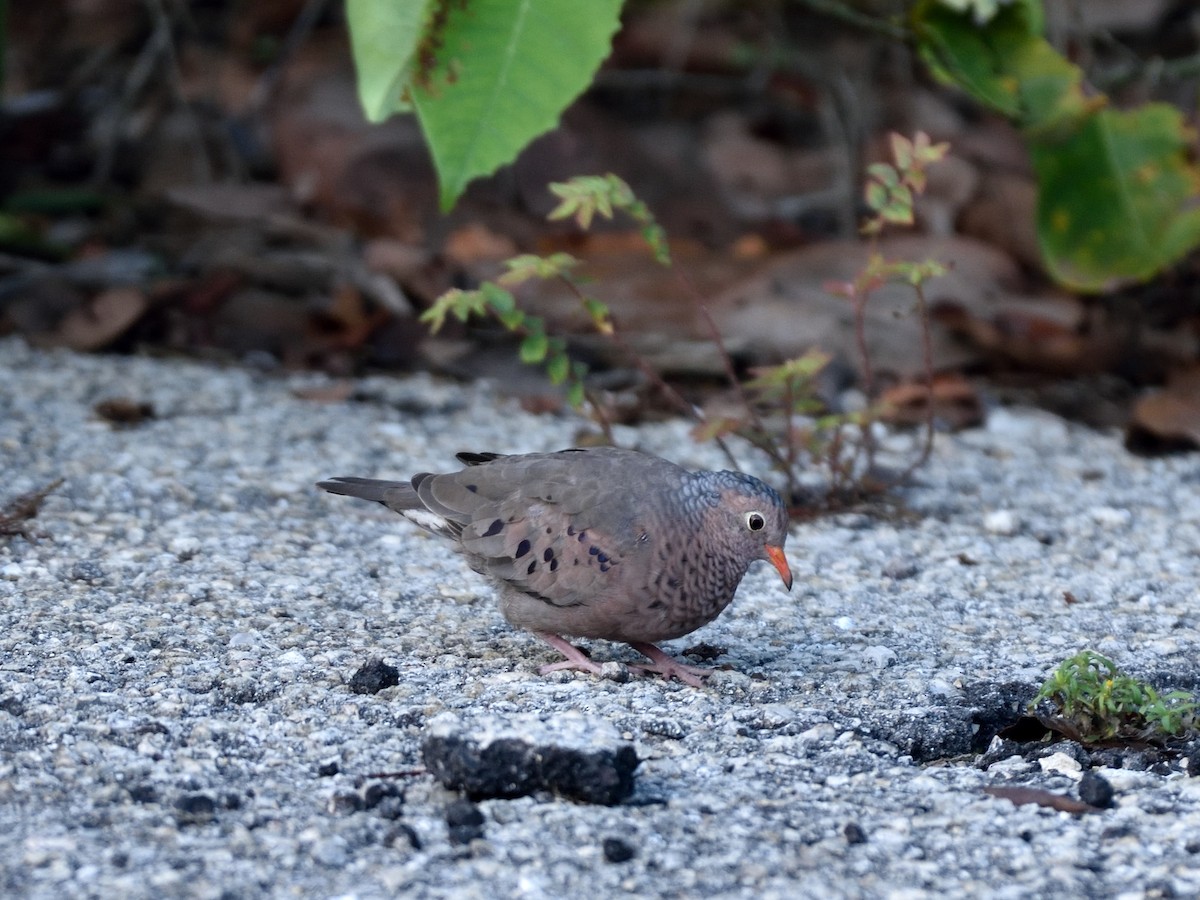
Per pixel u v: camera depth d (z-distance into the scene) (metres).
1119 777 7.64
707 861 6.66
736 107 22.94
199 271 17.00
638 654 9.34
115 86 21.95
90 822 6.77
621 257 17.06
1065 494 12.77
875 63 22.70
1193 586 10.69
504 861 6.59
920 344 15.28
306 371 15.49
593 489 8.72
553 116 7.79
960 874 6.63
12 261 17.08
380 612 9.72
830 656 9.28
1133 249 13.99
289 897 6.23
